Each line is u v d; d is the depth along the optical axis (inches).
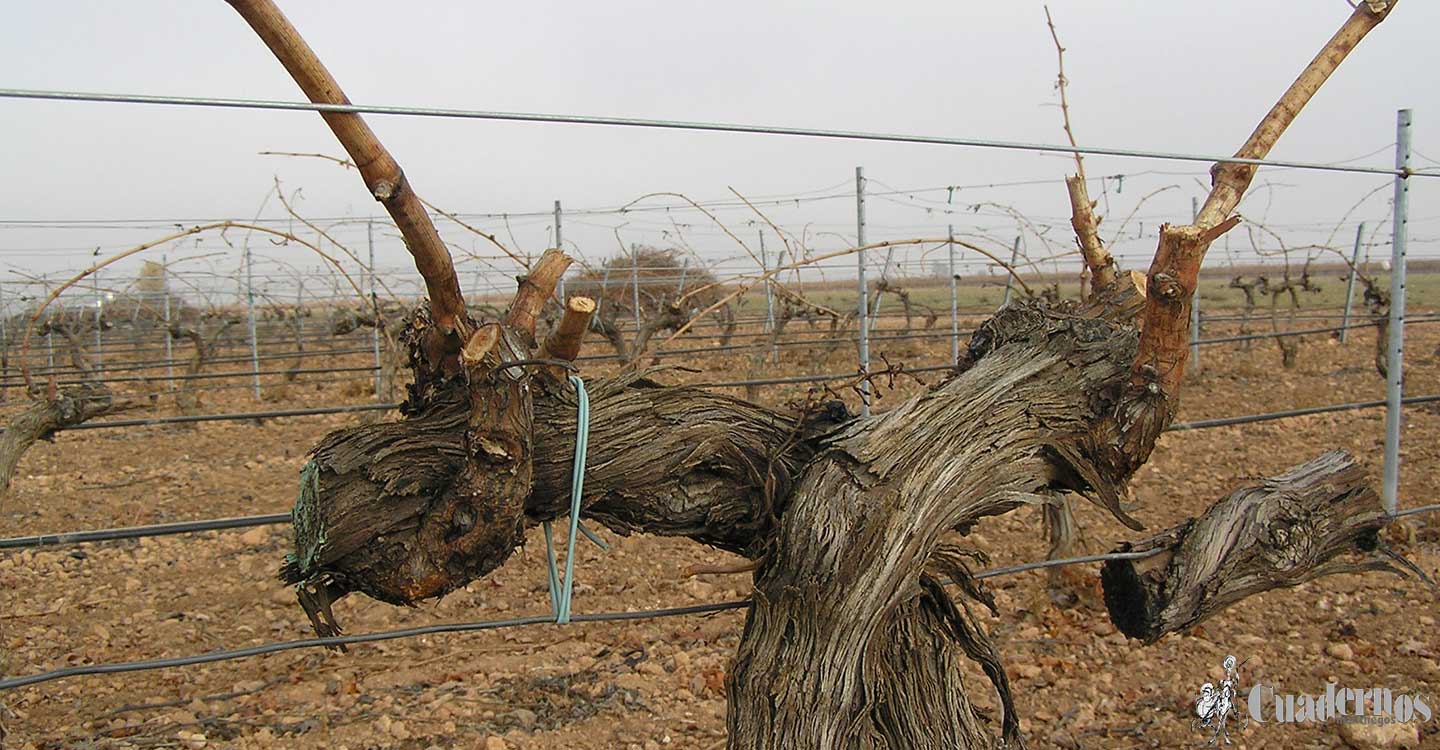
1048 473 98.8
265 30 67.2
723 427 92.7
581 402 87.7
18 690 182.5
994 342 105.0
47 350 685.3
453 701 172.2
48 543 110.6
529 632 205.3
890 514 87.7
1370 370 563.2
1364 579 215.2
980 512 94.5
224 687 183.8
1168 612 112.0
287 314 882.1
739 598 223.6
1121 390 97.7
